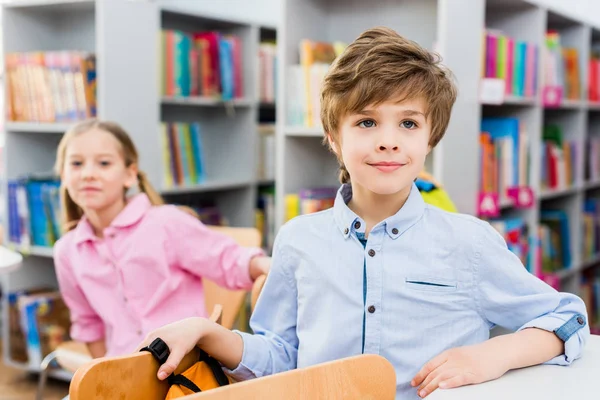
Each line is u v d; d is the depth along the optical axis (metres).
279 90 2.92
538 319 1.07
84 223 1.99
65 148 2.00
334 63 1.17
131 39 3.12
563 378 0.98
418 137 1.12
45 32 3.55
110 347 1.95
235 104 3.74
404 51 1.13
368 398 0.86
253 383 0.77
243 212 3.87
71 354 2.29
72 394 0.83
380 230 1.19
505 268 1.14
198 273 1.94
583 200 4.25
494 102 2.78
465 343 1.15
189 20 3.74
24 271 3.51
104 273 1.94
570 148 3.84
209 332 1.04
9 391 3.23
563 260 3.81
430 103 1.12
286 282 1.26
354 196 1.21
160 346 0.94
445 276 1.16
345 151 1.13
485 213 2.84
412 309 1.16
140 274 1.91
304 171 3.04
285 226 1.29
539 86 3.23
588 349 1.12
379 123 1.10
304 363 1.20
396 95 1.08
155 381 0.93
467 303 1.16
